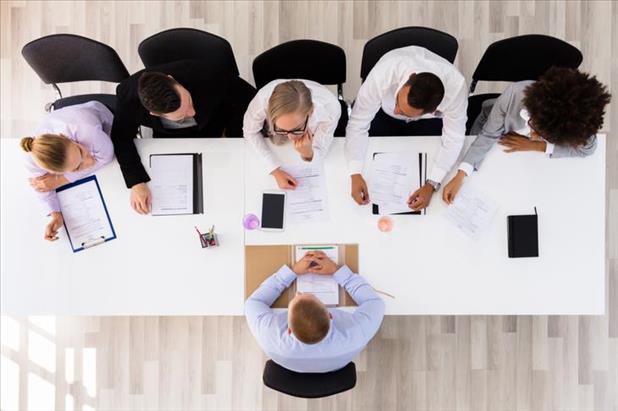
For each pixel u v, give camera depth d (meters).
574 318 2.73
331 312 1.89
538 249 1.98
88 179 2.03
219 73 1.91
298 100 1.58
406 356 2.74
